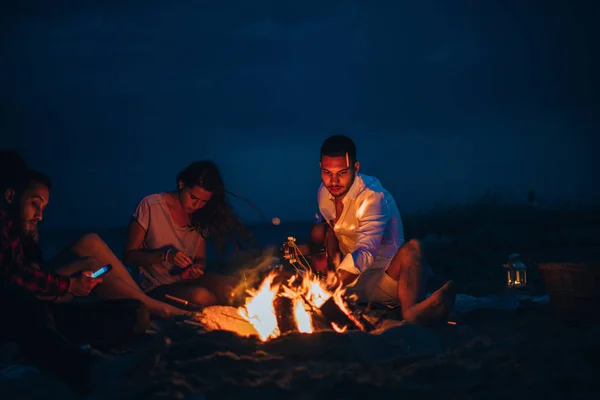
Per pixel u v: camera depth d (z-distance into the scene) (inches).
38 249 177.5
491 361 143.0
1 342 141.6
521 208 762.2
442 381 131.9
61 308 157.2
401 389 124.8
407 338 159.8
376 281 200.8
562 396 121.2
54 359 134.2
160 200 208.7
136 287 183.5
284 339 158.7
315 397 122.1
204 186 200.1
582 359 144.0
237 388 126.1
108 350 158.2
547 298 231.1
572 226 639.8
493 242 533.3
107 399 123.3
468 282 319.0
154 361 138.7
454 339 168.4
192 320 175.8
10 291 139.1
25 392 123.0
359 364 144.6
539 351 150.6
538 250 478.3
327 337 159.3
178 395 121.0
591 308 178.1
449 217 709.9
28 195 169.5
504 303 230.2
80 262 173.5
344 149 195.6
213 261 412.8
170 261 200.7
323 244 216.8
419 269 188.7
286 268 233.0
